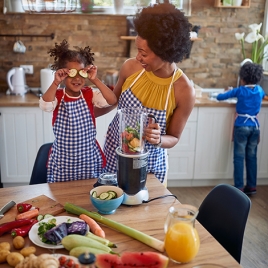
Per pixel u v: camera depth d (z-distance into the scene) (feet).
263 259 7.95
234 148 10.87
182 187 11.65
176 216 3.91
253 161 10.95
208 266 3.41
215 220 4.99
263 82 12.08
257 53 11.72
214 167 11.29
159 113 5.59
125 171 4.69
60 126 5.57
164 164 6.03
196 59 12.03
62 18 11.08
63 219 4.35
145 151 4.84
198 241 3.72
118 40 11.48
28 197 5.05
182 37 4.75
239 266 3.70
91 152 5.77
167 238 3.72
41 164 6.40
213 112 10.77
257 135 10.73
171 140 5.65
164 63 5.04
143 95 5.61
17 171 10.56
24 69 11.30
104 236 4.07
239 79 11.27
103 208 4.50
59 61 5.53
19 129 10.19
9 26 10.96
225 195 5.00
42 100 5.37
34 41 11.18
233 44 12.03
